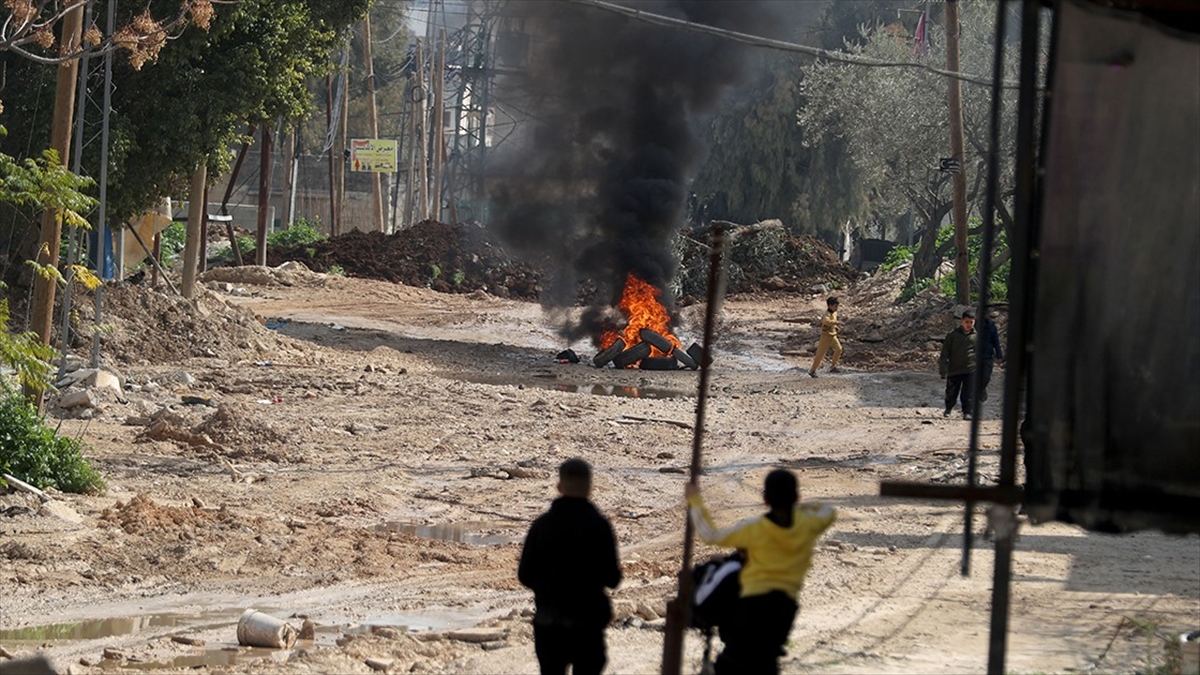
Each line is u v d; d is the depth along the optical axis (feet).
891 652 102.01
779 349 473.67
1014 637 106.42
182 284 412.57
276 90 378.53
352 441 234.38
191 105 343.26
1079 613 115.85
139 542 151.33
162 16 325.21
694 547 156.66
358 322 508.53
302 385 304.50
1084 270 72.84
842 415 288.10
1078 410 73.10
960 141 347.36
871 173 550.36
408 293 637.30
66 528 154.51
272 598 132.26
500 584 139.85
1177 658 92.99
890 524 164.45
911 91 521.65
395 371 356.38
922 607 119.03
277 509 176.24
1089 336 73.10
